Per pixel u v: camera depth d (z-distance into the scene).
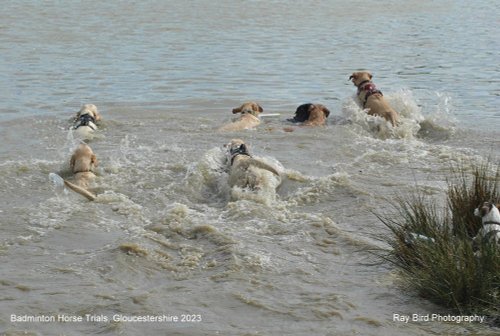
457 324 6.05
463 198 7.89
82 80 17.25
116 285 6.72
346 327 6.01
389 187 9.63
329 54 21.22
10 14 28.81
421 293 6.56
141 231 7.98
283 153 11.40
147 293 6.53
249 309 6.28
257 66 19.22
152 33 24.59
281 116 14.18
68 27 25.67
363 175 10.19
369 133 12.80
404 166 10.66
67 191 9.33
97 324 6.00
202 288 6.66
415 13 31.83
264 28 26.33
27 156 11.09
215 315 6.17
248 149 11.18
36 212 8.55
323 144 11.90
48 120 13.59
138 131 12.77
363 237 7.93
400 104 13.67
